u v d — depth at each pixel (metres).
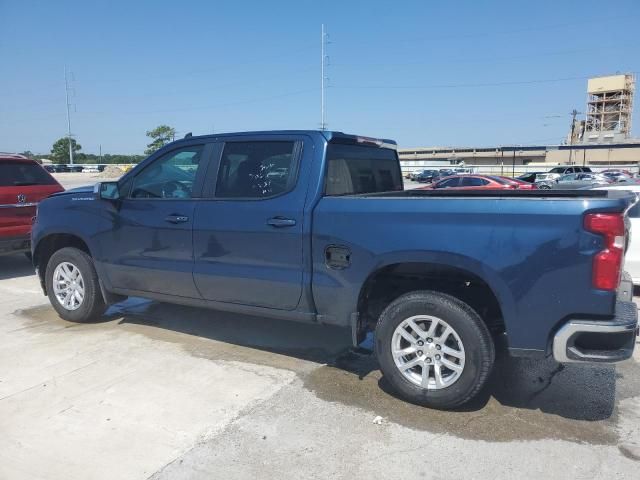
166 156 5.08
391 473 3.09
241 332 5.55
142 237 5.09
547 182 32.47
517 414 3.80
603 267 3.25
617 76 110.25
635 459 3.23
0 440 3.43
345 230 4.00
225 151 4.75
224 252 4.60
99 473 3.08
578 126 104.44
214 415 3.76
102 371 4.52
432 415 3.77
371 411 3.83
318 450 3.33
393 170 5.70
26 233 8.23
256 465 3.17
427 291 3.82
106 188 5.16
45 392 4.11
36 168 8.77
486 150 102.12
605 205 3.25
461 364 3.68
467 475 3.07
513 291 3.47
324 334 5.51
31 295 7.16
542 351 3.47
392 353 3.92
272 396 4.06
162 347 5.09
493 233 3.50
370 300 4.32
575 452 3.30
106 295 5.56
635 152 81.25
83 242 5.83
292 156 4.42
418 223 3.74
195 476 3.06
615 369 4.63
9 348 5.05
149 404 3.92
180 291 4.98
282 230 4.28
